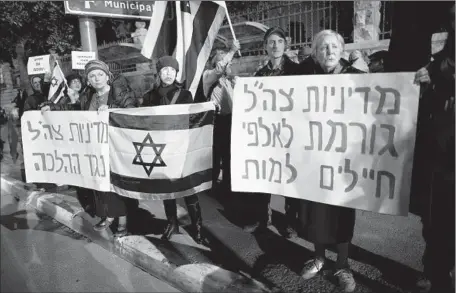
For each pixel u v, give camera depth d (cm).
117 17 548
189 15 374
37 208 502
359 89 213
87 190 438
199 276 275
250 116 250
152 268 310
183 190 316
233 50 362
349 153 220
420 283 236
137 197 325
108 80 358
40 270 331
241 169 257
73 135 355
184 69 382
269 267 282
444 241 217
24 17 1070
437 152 209
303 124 233
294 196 242
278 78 237
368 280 254
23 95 686
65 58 1039
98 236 380
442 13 225
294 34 646
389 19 636
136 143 316
